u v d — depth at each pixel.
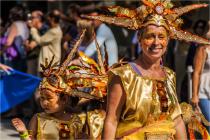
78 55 5.80
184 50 10.73
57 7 14.02
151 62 4.46
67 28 10.91
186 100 9.18
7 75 8.88
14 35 11.41
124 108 4.40
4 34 11.58
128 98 4.36
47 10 14.30
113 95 4.38
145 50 4.46
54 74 5.64
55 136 5.68
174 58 10.47
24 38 11.44
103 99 5.62
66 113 5.71
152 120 4.43
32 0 14.19
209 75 7.58
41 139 5.70
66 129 5.67
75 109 5.74
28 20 11.48
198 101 7.59
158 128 4.44
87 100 5.77
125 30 12.10
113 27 12.00
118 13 4.57
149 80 4.41
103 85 5.62
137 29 4.54
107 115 4.39
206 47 7.47
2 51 11.53
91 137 5.56
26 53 11.38
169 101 4.47
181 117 4.62
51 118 5.70
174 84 4.57
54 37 10.65
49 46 10.70
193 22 11.60
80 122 5.66
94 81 5.62
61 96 5.66
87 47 8.84
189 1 10.49
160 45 4.46
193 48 9.25
